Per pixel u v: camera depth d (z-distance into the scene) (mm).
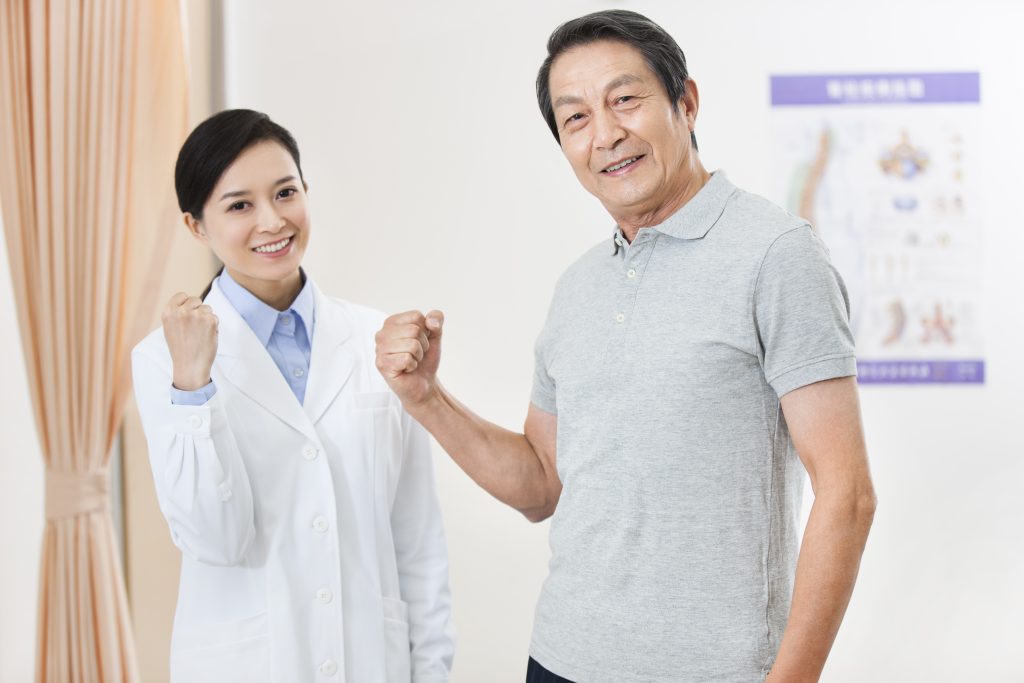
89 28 2131
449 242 2547
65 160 2117
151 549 2447
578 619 1273
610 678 1231
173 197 2205
